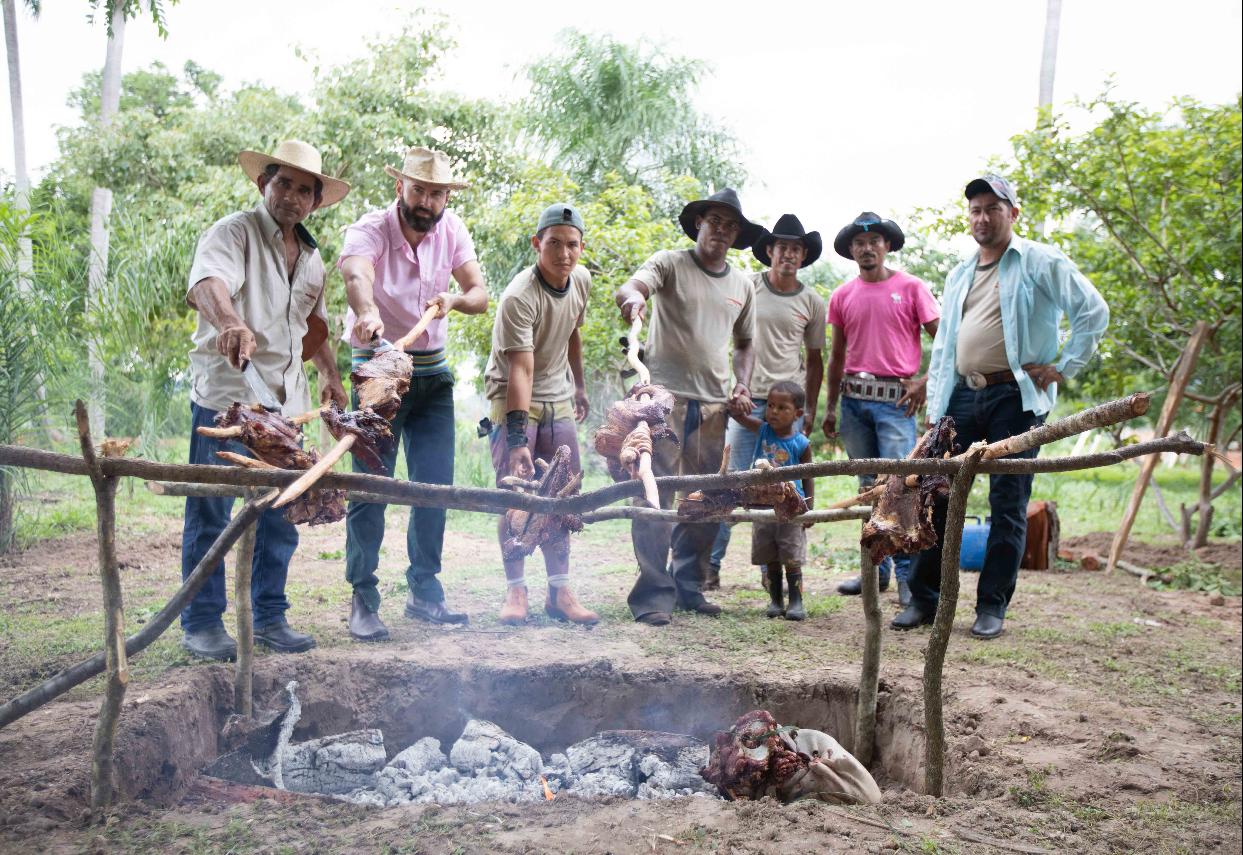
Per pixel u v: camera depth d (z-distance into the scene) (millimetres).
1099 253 10742
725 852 3055
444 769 4285
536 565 7594
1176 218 10242
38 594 5996
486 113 14633
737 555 8805
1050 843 3271
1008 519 5941
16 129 8812
